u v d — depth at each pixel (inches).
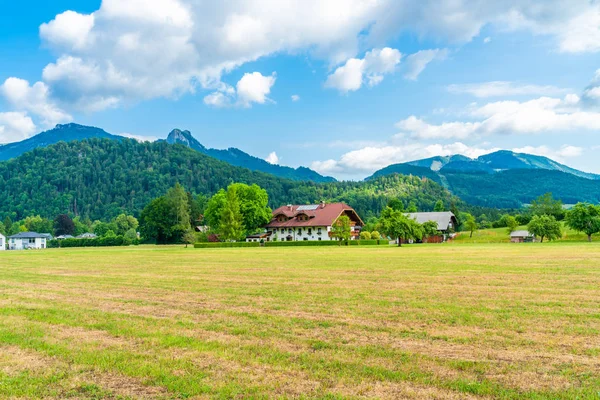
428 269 1094.4
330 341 424.5
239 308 599.5
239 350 398.3
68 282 949.2
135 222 7194.9
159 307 617.6
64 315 570.9
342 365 354.0
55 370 356.5
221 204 3786.9
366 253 1910.7
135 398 300.8
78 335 465.4
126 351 402.3
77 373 349.7
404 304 608.7
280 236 4097.0
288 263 1379.2
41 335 466.3
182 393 305.4
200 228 5305.1
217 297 698.2
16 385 325.1
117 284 895.7
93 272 1182.3
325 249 2449.6
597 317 517.0
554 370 339.9
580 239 3383.4
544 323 488.1
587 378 322.7
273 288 791.7
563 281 831.7
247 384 317.7
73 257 1998.0
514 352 385.1
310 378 328.5
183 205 4584.2
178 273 1107.3
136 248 3348.9
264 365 357.1
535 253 1694.1
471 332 452.1
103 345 425.1
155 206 4598.9
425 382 317.7
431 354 381.1
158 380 331.6
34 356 394.3
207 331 470.9
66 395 308.2
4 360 384.5
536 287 757.3
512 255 1595.7
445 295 682.2
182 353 393.7
